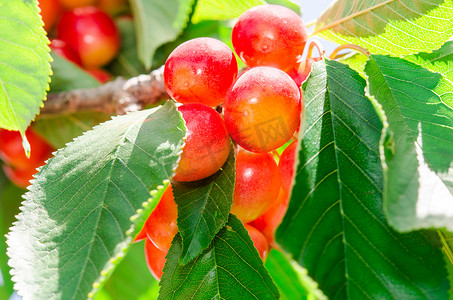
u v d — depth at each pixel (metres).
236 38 0.25
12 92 0.25
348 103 0.23
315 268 0.20
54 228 0.22
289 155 0.23
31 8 0.24
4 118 0.25
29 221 0.22
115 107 0.32
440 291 0.21
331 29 0.27
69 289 0.21
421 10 0.25
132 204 0.22
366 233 0.21
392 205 0.20
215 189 0.24
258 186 0.24
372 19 0.26
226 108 0.23
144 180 0.22
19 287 0.21
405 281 0.21
